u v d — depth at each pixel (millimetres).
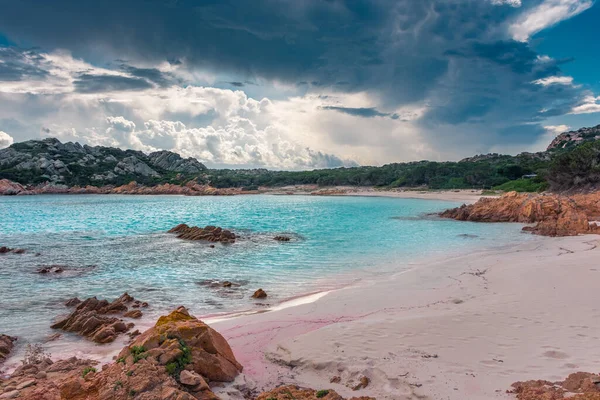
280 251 26453
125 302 15141
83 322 12391
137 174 161250
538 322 10656
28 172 135250
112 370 7668
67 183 138125
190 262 23094
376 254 24750
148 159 190750
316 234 34875
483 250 25344
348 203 80000
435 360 8562
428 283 16562
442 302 13609
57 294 16594
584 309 11570
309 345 9695
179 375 7496
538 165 108938
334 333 10414
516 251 24047
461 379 7660
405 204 74062
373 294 15133
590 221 37438
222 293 16484
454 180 114062
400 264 21531
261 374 8648
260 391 7941
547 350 8758
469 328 10430
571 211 39781
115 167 160500
